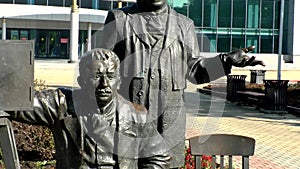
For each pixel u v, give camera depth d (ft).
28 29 126.82
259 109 53.47
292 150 31.73
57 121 8.81
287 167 26.94
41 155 23.02
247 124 42.73
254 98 56.24
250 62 10.87
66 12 114.11
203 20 114.32
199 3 113.19
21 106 7.91
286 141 34.94
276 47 118.42
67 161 8.84
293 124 43.83
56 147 9.07
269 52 118.32
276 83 51.60
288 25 117.39
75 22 99.91
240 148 13.41
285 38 118.32
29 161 22.44
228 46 116.37
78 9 104.42
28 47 7.88
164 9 11.69
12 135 8.29
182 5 111.75
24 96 7.91
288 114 50.96
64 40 131.34
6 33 123.85
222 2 114.73
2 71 7.80
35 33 128.57
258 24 117.50
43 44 130.41
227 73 11.10
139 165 9.55
